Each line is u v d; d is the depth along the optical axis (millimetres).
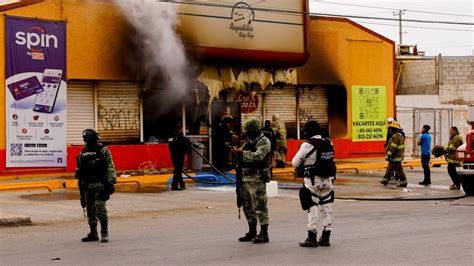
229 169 28219
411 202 19203
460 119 42938
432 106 44719
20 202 19016
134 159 26844
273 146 26734
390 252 10641
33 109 24641
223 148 28609
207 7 28062
